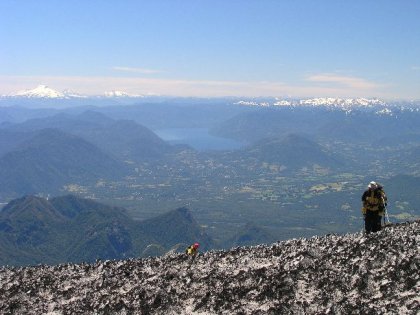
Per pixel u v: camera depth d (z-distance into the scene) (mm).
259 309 17234
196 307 18953
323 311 16062
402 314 14727
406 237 22875
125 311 19641
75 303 21750
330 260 21594
